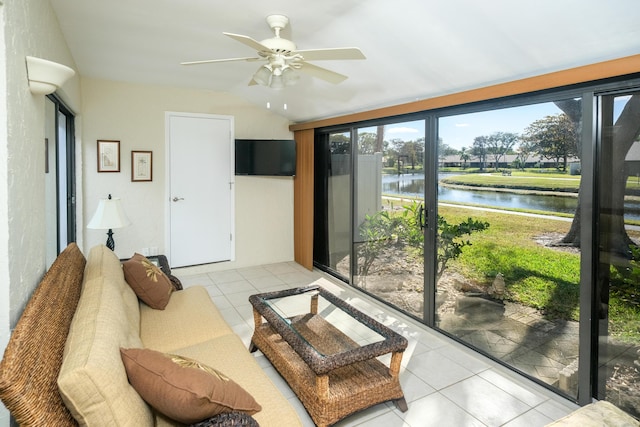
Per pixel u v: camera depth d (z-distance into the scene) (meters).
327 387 1.97
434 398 2.35
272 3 2.18
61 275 1.78
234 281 4.61
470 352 2.91
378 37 2.43
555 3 1.68
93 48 3.13
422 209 3.34
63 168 3.33
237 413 1.32
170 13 2.41
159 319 2.44
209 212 4.90
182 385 1.25
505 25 1.93
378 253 3.98
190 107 4.65
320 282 4.62
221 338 2.23
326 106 4.16
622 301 2.03
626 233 2.00
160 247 4.63
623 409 2.04
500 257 2.69
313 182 4.96
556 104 2.29
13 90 1.36
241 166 4.90
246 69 3.76
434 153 3.19
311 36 2.59
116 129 4.27
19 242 1.42
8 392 0.92
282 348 2.48
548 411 2.23
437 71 2.63
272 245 5.41
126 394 1.19
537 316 2.46
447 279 3.14
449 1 1.88
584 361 2.19
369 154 4.05
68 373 1.07
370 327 2.33
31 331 1.16
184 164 4.69
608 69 1.90
